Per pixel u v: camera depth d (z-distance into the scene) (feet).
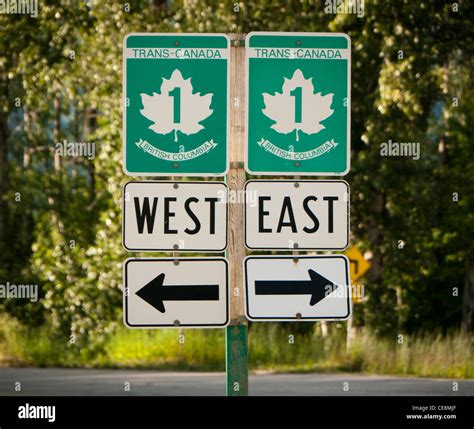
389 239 137.08
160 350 120.37
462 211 176.55
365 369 110.93
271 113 26.55
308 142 26.61
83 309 127.03
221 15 104.53
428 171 140.46
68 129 196.13
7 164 182.60
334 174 26.58
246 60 26.58
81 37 119.24
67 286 128.88
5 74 123.13
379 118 117.60
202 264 26.45
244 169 26.50
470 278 186.60
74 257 130.21
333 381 95.86
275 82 26.63
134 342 122.01
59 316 129.18
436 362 107.04
